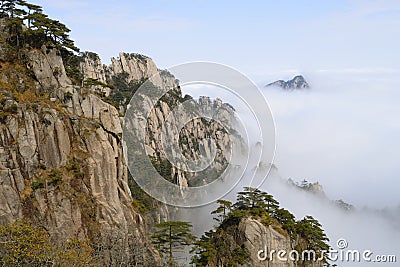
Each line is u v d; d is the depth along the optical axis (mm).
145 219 76812
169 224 73062
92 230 65812
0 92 68500
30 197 63406
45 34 78562
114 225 67812
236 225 79688
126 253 65250
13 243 48031
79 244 58969
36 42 77625
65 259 50312
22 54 74812
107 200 70312
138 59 162500
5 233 49281
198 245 78938
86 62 136000
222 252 77438
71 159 69750
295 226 85438
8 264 46656
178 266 71812
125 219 70875
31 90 72125
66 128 70750
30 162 65625
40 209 63312
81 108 75188
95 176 70312
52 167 67688
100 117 75938
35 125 67750
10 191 62125
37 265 48250
